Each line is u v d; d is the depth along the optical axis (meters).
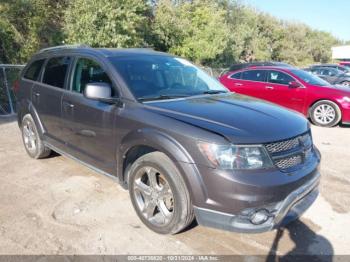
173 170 3.08
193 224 3.56
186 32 19.86
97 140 3.94
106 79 3.92
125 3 13.35
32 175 4.81
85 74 4.23
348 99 8.58
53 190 4.32
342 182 4.83
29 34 12.75
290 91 9.27
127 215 3.72
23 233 3.36
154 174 3.30
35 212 3.77
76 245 3.18
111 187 4.41
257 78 9.93
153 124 3.23
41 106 4.96
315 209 3.98
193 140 2.93
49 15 13.80
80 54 4.41
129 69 3.93
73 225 3.51
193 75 4.48
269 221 2.92
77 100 4.17
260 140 2.89
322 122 8.90
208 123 3.04
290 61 46.81
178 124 3.08
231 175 2.80
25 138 5.57
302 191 3.06
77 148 4.36
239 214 2.83
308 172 3.17
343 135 7.84
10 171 4.96
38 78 5.16
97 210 3.82
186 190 3.03
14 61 11.99
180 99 3.73
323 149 6.56
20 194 4.21
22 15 12.94
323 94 8.80
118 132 3.60
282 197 2.91
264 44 37.59
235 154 2.83
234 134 2.88
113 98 3.69
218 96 4.04
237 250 3.17
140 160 3.37
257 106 3.69
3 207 3.88
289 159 3.05
